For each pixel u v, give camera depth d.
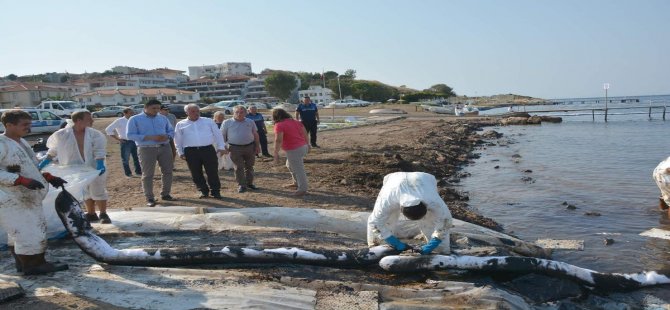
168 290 5.18
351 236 7.76
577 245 8.26
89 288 5.19
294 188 10.88
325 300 5.12
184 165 15.12
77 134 7.27
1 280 5.15
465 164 18.31
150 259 6.00
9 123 5.43
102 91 96.00
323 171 13.34
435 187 6.24
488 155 20.83
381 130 29.39
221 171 13.45
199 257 6.10
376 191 11.23
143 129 8.91
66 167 7.18
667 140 24.17
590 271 6.23
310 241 7.15
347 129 30.53
